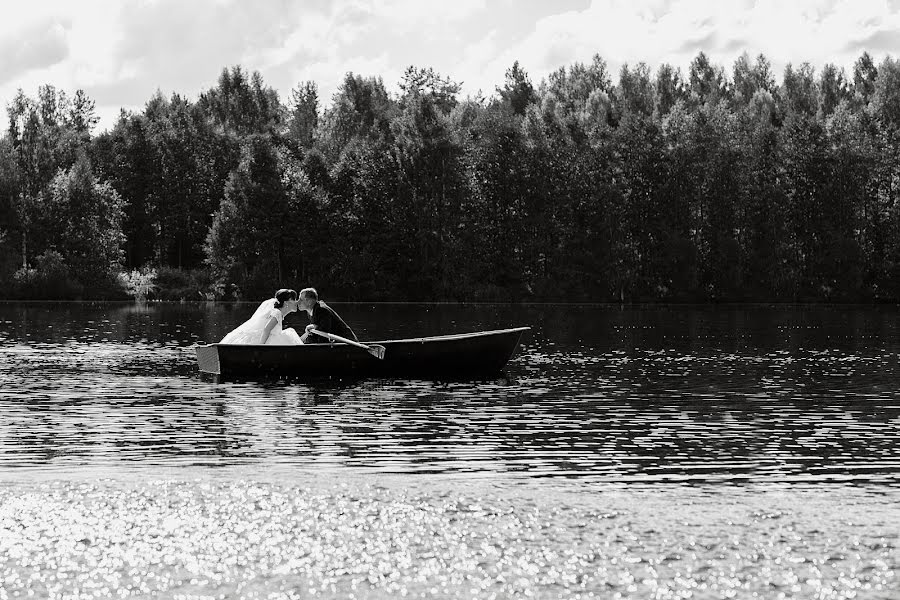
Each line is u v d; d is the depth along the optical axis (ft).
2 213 237.25
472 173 252.62
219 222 243.60
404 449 41.22
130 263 276.00
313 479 34.86
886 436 44.62
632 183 247.70
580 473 36.68
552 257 245.65
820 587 24.23
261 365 65.57
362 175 252.01
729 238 242.99
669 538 27.89
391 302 242.17
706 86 360.28
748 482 35.24
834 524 29.32
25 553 26.53
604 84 377.30
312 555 26.43
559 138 254.68
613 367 73.56
